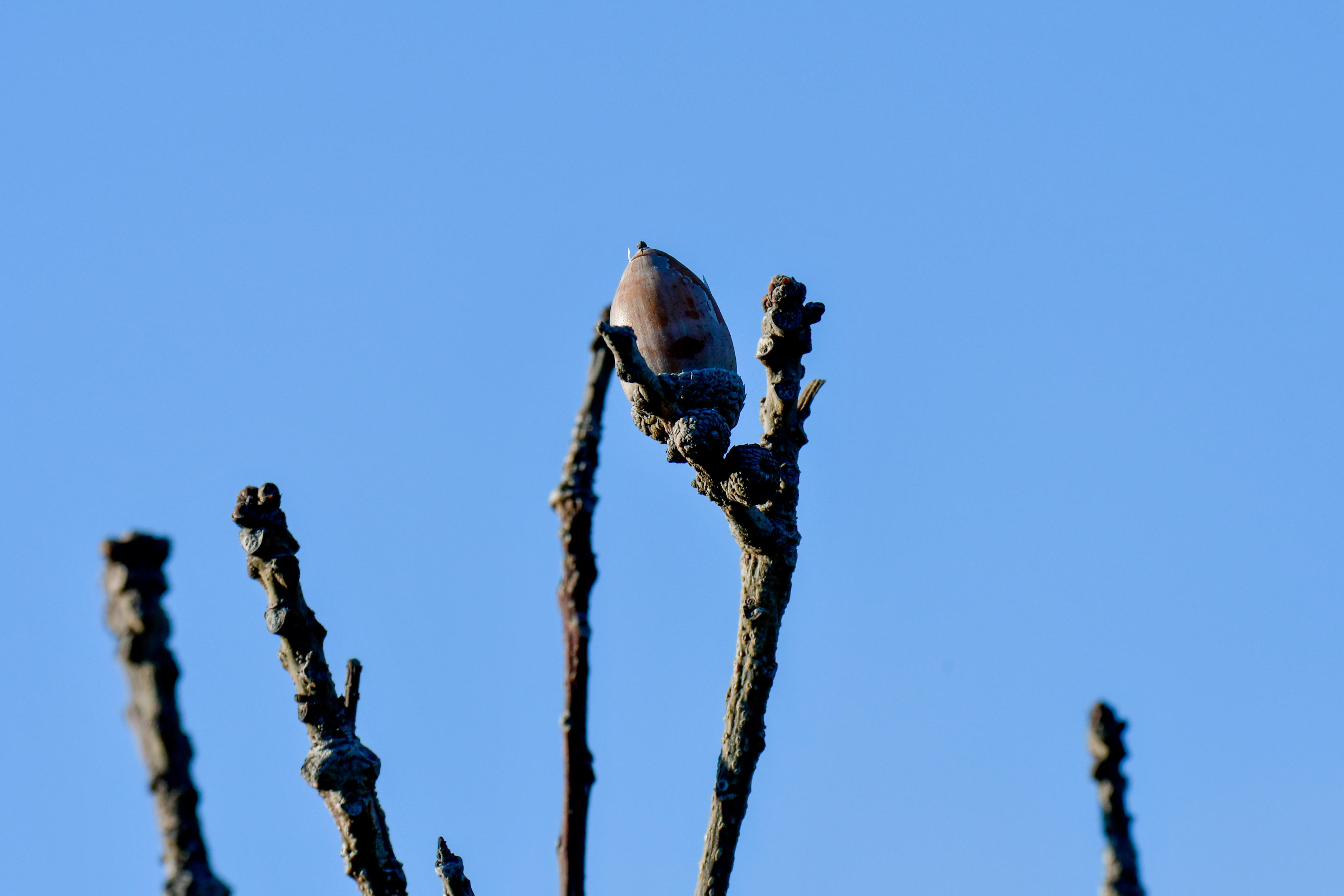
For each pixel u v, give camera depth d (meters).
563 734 6.14
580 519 6.39
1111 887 5.67
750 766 9.71
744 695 9.85
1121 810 5.79
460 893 9.97
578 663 6.18
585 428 6.55
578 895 5.92
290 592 9.56
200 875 5.37
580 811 6.04
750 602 9.97
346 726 9.40
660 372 9.98
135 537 5.55
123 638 5.48
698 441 9.31
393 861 9.23
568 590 6.30
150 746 5.46
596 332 9.02
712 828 9.66
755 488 9.48
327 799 9.24
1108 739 5.91
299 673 9.45
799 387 10.52
